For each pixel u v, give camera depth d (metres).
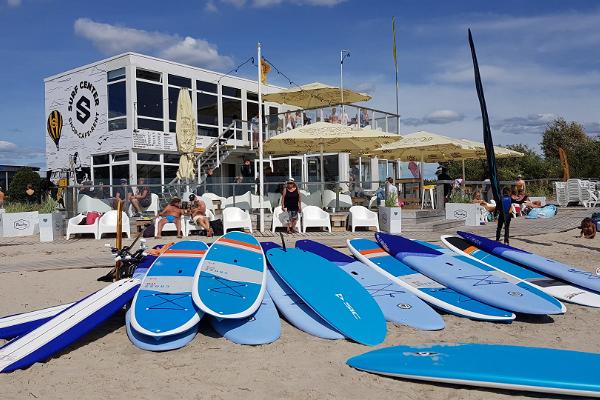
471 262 8.04
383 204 14.90
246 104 26.12
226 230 13.63
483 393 3.95
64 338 4.91
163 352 4.90
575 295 6.86
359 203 15.30
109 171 22.19
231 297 5.67
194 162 21.41
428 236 13.26
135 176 21.20
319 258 7.45
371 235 13.32
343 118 20.34
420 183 19.03
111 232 13.94
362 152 18.47
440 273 7.00
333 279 6.55
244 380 4.18
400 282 6.89
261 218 14.23
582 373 4.05
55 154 24.78
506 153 21.17
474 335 5.39
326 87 20.78
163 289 5.98
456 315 6.12
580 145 39.97
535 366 4.20
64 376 4.29
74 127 23.66
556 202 26.25
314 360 4.65
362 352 4.88
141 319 5.17
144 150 21.56
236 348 5.00
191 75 23.39
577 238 12.84
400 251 7.98
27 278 8.39
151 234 13.63
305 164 22.03
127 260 7.36
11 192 27.19
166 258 7.17
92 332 5.55
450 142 16.72
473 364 4.26
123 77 21.30
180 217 13.71
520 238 12.87
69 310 5.60
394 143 17.98
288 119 21.39
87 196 14.62
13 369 4.41
